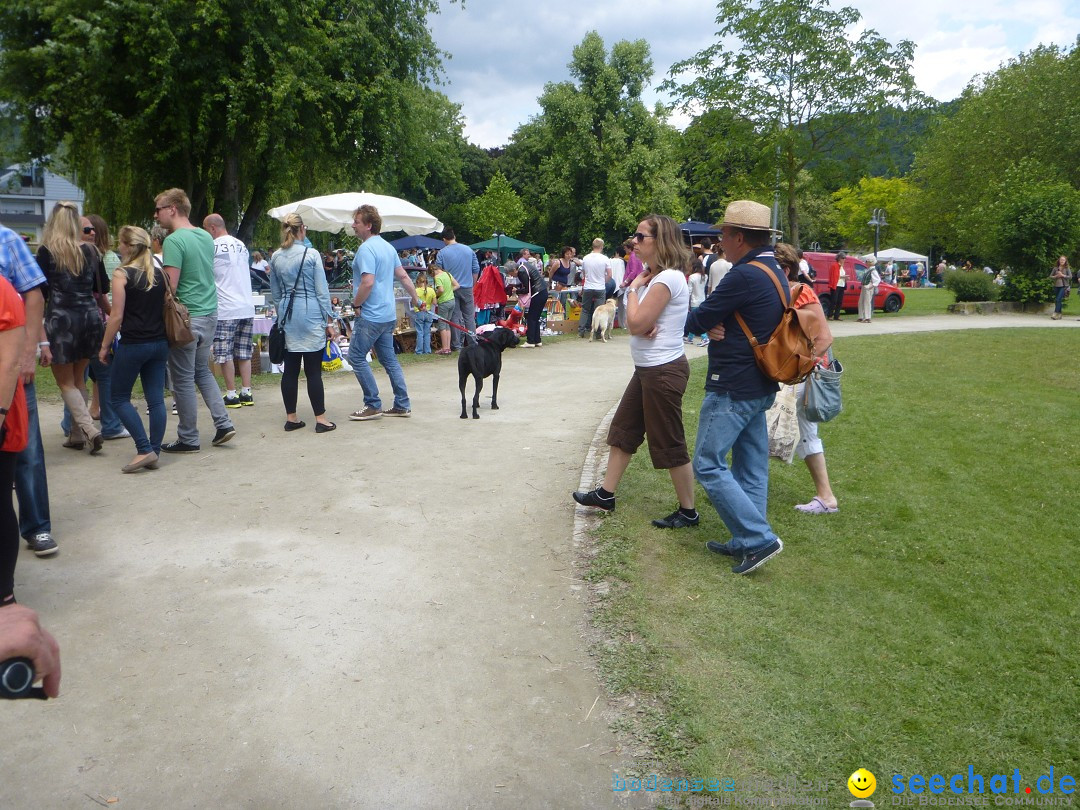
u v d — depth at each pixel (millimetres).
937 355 13305
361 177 23031
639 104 47125
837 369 5117
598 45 46688
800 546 4789
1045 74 38656
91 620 3682
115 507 5148
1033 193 23438
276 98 18156
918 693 3252
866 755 2852
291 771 2715
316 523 4973
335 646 3523
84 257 5895
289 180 22031
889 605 4059
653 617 3783
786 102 20156
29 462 4258
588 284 15734
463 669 3363
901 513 5422
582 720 3029
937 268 50812
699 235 26531
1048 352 13680
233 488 5598
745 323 4125
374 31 21859
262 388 9484
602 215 46656
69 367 6035
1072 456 6957
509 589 4121
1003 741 2971
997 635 3781
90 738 2859
